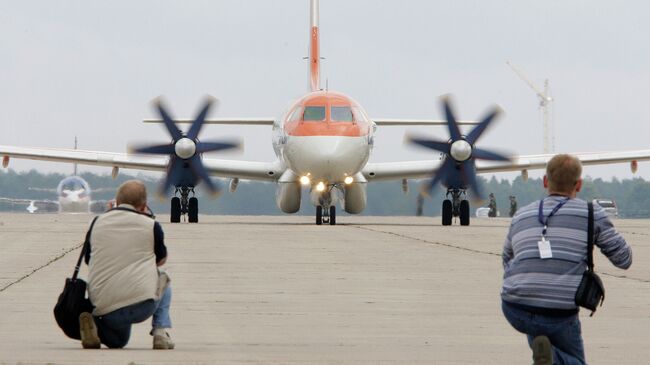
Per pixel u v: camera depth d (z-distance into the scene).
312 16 147.50
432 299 46.06
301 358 31.00
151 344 34.22
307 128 106.69
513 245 26.91
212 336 35.84
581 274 26.25
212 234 88.88
